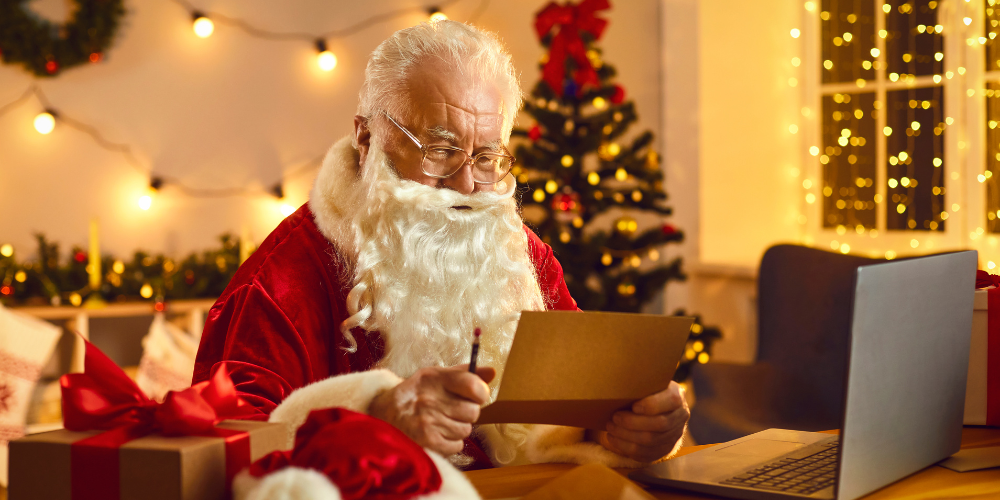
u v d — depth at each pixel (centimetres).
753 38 377
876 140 343
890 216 339
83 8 326
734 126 375
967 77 309
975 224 308
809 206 372
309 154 370
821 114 366
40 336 264
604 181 340
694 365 235
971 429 116
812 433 110
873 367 79
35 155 329
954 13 311
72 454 68
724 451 99
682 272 341
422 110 121
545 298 147
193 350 281
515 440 115
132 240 343
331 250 126
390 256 119
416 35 125
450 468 76
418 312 118
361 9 378
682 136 379
